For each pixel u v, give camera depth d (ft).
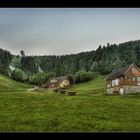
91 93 316.40
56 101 147.02
